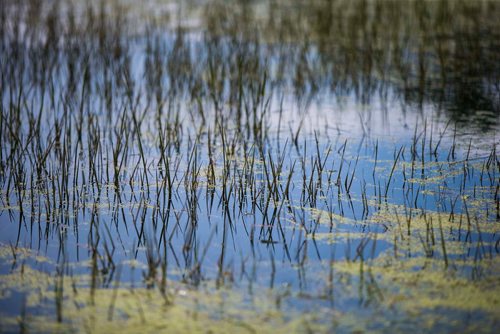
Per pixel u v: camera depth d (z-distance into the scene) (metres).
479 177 4.99
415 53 8.36
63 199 4.70
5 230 4.27
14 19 9.51
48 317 3.34
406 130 6.02
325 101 6.89
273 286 3.61
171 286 3.61
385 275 3.70
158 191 4.82
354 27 9.00
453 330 3.19
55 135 5.83
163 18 10.10
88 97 6.59
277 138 5.86
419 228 4.25
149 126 6.08
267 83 7.39
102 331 3.21
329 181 4.98
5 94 6.98
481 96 6.88
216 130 6.02
